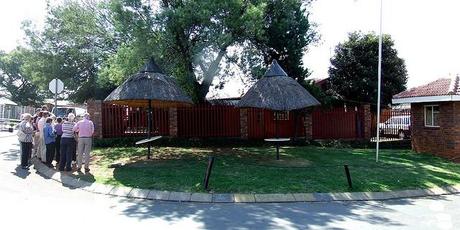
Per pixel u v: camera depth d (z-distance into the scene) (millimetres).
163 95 13883
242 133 20812
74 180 11320
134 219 7762
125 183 10766
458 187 11594
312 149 18797
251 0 17500
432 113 18172
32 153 15336
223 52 18203
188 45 16562
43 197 9438
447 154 17047
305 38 22562
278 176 11672
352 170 12844
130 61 15992
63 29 24812
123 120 19844
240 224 7512
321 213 8516
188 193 9922
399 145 21234
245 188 10312
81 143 12422
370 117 22297
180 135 20438
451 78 17625
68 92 29547
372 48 29000
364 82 28109
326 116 22047
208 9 15172
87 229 6965
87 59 26703
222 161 14391
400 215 8414
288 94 14539
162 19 15727
